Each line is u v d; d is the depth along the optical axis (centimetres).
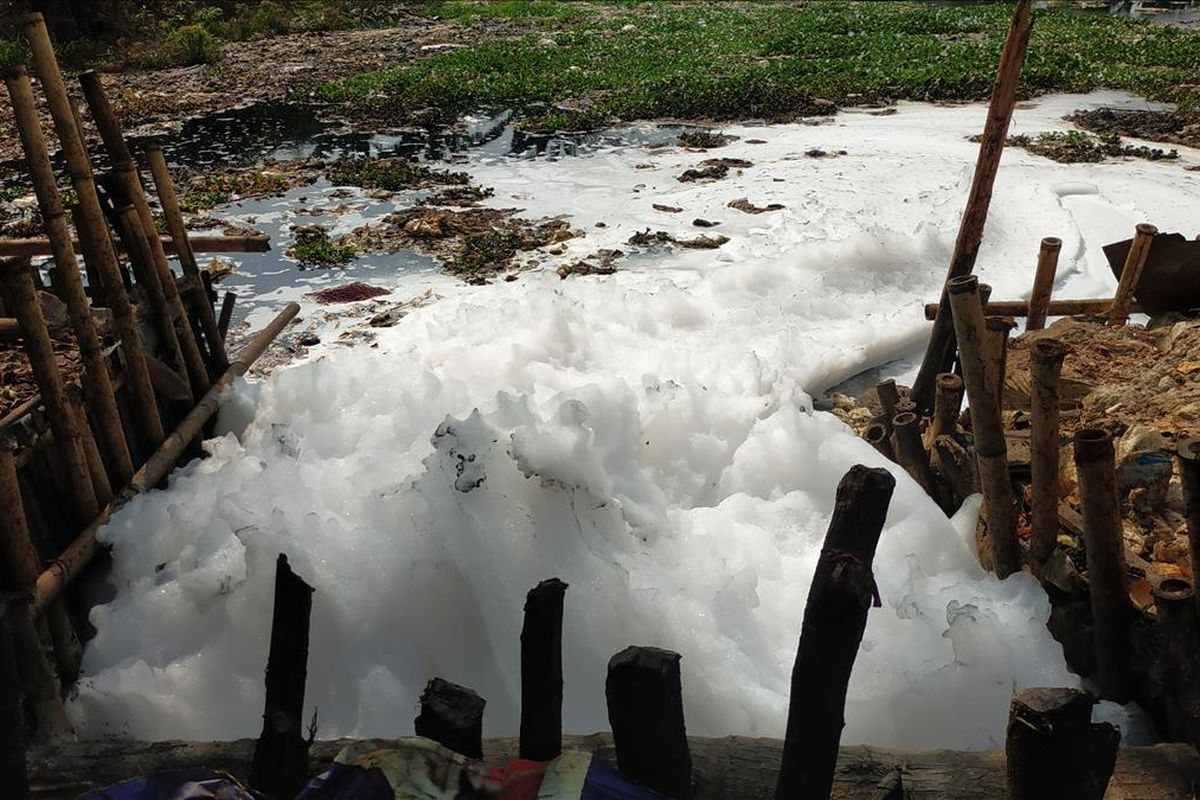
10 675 181
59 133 392
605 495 398
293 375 500
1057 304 537
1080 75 1441
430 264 815
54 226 373
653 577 374
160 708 352
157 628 372
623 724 199
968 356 333
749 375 558
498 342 608
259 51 1919
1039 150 1079
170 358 468
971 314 328
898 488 401
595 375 573
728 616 363
